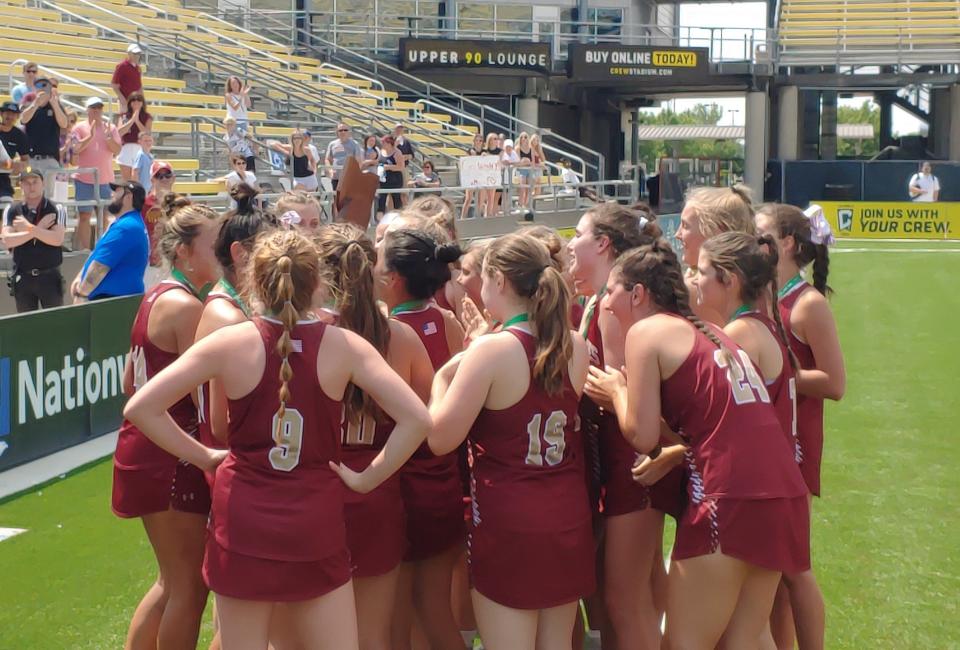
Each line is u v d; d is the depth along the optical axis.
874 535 5.90
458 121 28.36
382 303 3.81
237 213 3.53
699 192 4.12
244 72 21.09
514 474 3.35
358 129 21.05
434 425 3.26
